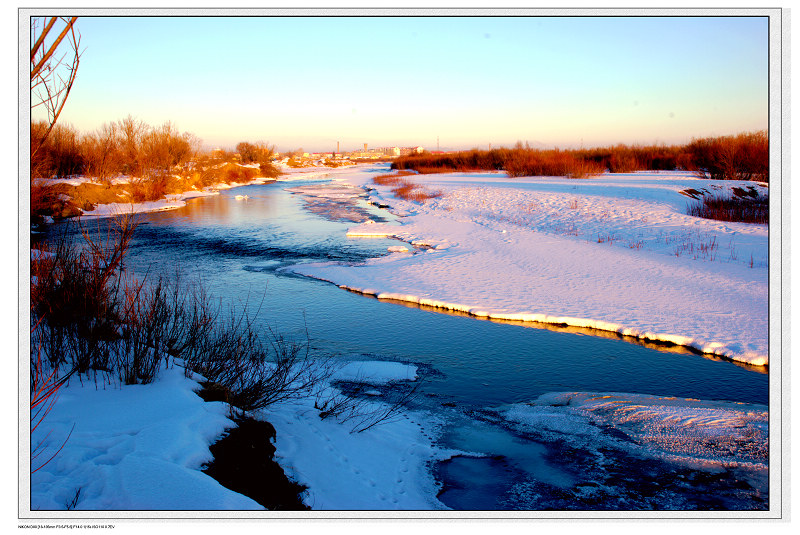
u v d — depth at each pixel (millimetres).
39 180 21953
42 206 21406
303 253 16859
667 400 6699
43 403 4242
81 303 5680
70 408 4250
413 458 5234
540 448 5539
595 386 7152
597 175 35812
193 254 16641
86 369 5035
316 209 29641
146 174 34094
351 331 9344
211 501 3225
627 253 15031
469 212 24609
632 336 9008
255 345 8234
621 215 20297
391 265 14570
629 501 4539
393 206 29328
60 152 28531
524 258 14766
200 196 38281
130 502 3127
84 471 3406
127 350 5336
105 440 3789
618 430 5902
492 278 12711
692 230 17172
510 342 8828
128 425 4051
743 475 4930
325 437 5172
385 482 4629
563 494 4652
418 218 23938
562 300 10742
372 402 6500
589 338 8992
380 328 9508
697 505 4469
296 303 11109
